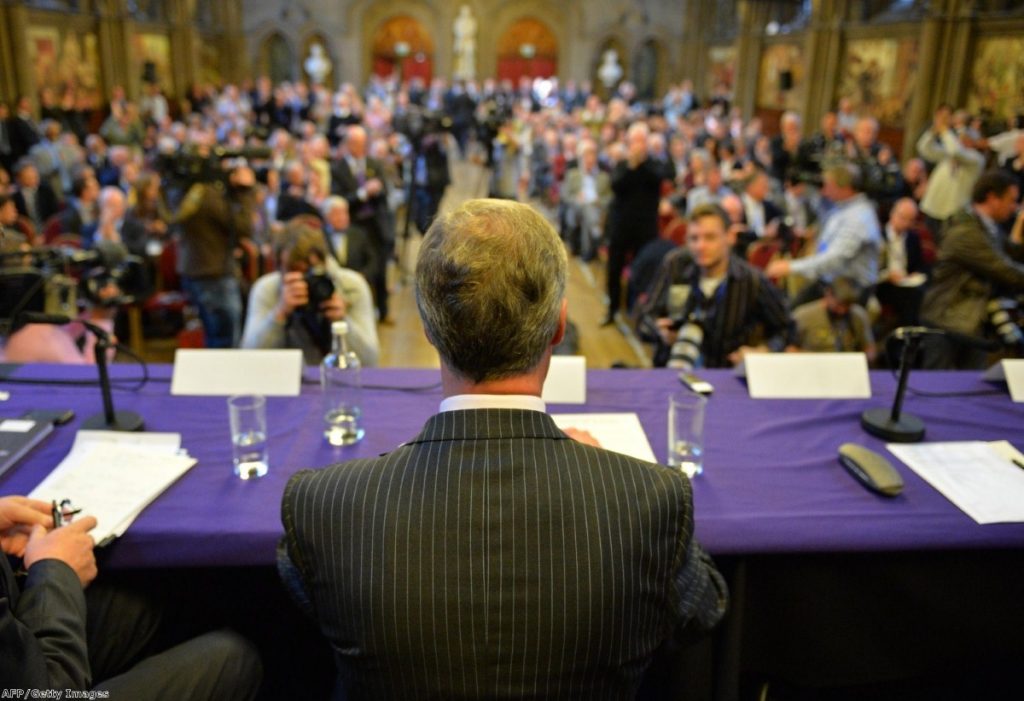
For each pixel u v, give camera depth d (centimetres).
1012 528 153
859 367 216
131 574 155
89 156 908
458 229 90
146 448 174
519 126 1193
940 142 714
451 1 2159
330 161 580
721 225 270
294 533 94
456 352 91
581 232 829
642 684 172
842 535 150
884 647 168
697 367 269
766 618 165
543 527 87
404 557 87
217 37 2033
